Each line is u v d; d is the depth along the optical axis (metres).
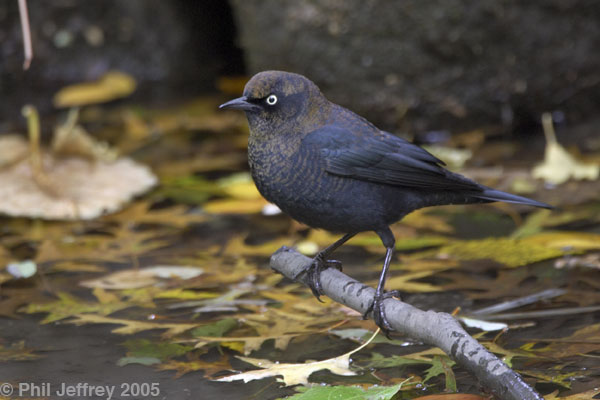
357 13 13.71
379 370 6.88
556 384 6.44
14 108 16.44
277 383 6.72
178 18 17.53
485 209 11.16
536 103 14.26
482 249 9.55
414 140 14.12
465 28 13.62
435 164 8.19
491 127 14.24
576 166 12.02
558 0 13.73
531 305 8.12
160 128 15.16
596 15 13.98
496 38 13.77
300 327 7.81
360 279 8.94
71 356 7.30
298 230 10.70
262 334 7.67
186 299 8.58
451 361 6.95
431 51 13.78
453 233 10.27
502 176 12.20
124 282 9.01
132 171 12.45
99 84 16.52
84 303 8.51
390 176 7.72
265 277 9.12
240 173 13.01
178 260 9.70
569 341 7.25
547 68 14.05
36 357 7.30
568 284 8.57
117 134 15.06
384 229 7.91
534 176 12.11
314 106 7.70
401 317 6.73
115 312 8.27
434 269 9.13
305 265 7.89
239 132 15.16
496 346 7.18
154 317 8.12
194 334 7.70
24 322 8.09
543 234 9.89
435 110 14.07
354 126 7.76
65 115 16.34
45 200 11.45
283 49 14.30
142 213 11.38
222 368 7.02
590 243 9.46
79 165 12.50
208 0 17.84
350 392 6.07
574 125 14.40
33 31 16.50
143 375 6.90
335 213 7.71
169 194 12.23
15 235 10.72
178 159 13.74
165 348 7.44
